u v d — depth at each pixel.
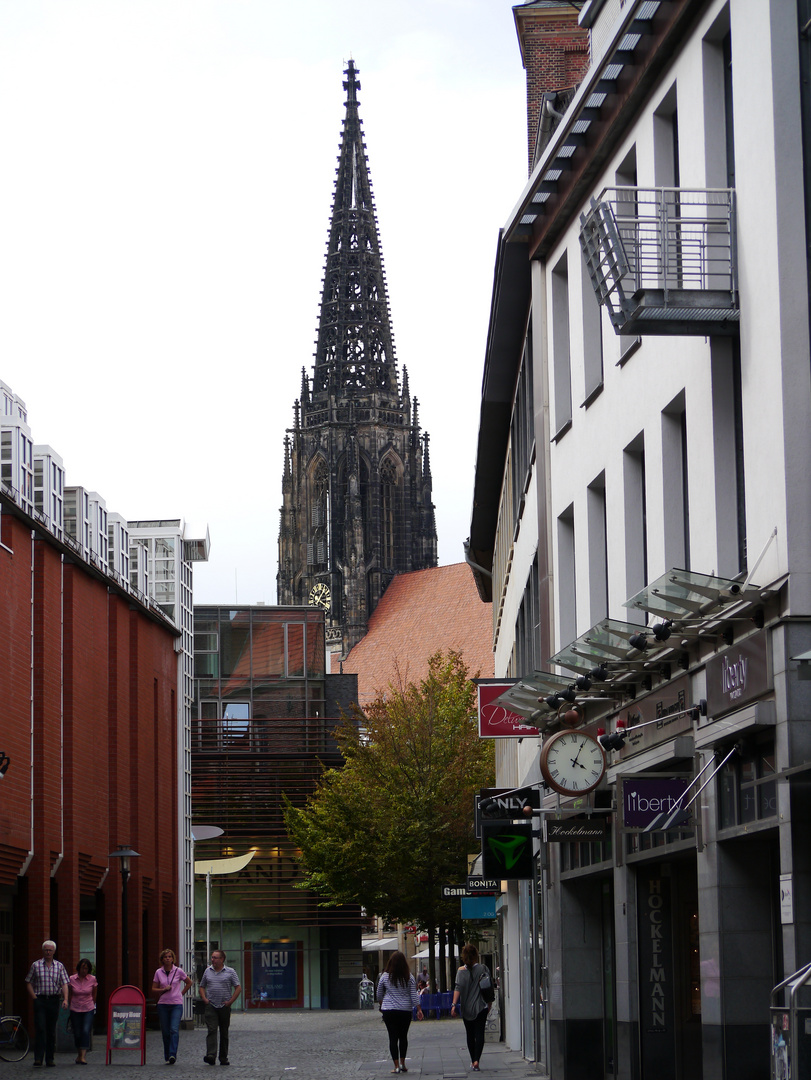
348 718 65.31
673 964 19.02
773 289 13.96
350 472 138.38
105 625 42.72
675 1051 18.86
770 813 13.97
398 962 27.08
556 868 23.72
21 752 34.00
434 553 140.38
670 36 17.00
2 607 32.75
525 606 31.75
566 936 23.33
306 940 76.00
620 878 19.45
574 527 22.67
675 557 17.78
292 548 140.12
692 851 17.03
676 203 15.28
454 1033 43.69
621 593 19.86
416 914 60.66
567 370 24.08
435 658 65.56
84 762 39.72
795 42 14.12
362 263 142.62
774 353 13.91
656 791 15.96
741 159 14.84
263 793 76.88
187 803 53.88
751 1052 14.83
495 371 32.16
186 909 52.97
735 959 15.02
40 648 36.06
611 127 19.69
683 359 17.00
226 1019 29.45
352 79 145.50
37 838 35.53
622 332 15.37
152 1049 36.88
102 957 42.72
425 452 141.25
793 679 13.35
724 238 15.61
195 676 81.44
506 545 37.94
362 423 140.00
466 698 63.03
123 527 49.12
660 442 17.98
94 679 41.25
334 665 136.12
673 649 16.67
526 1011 30.62
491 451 37.75
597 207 15.20
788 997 10.94
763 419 14.16
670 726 17.19
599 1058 22.91
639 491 19.83
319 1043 39.84
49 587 37.00
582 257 22.20
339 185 143.50
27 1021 35.06
